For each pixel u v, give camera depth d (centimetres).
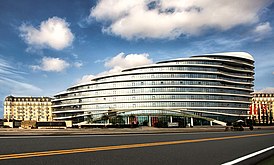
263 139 2403
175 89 13925
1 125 9981
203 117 13775
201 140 2050
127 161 921
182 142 1792
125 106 14088
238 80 15625
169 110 13638
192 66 14438
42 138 1884
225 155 1171
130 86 14175
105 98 14575
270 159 1105
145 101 13838
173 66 14300
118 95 14312
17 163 827
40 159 908
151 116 13612
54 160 895
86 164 841
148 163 896
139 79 14100
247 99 15588
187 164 904
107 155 1045
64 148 1234
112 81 14575
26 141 1571
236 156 1148
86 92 15325
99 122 14312
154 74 14162
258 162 1020
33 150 1141
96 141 1686
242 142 1986
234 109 14675
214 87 14350
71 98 15975
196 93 13950
